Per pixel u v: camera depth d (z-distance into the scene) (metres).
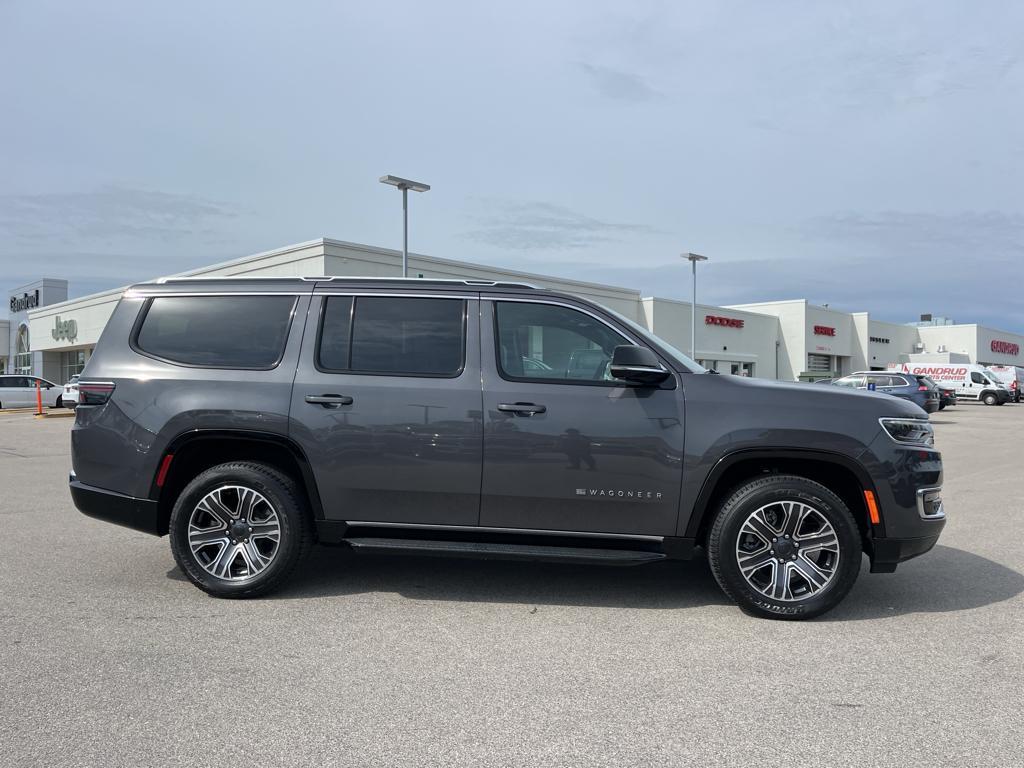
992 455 13.93
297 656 3.72
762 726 3.02
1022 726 3.04
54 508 7.79
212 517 4.65
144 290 5.01
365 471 4.50
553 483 4.39
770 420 4.32
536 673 3.54
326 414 4.53
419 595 4.76
